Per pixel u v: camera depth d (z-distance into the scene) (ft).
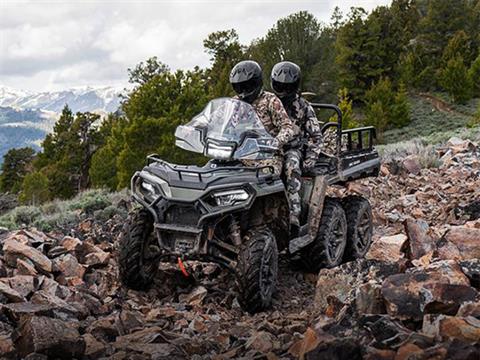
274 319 17.74
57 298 16.74
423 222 20.74
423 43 292.20
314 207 22.16
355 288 15.88
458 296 12.38
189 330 16.21
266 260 18.63
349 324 13.10
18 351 12.74
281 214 20.88
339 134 25.29
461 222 28.19
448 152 52.90
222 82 177.58
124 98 207.92
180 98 107.76
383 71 239.50
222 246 19.21
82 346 12.85
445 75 230.27
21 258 20.42
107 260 22.67
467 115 213.25
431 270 14.37
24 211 40.91
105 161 141.08
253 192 18.69
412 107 229.66
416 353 9.75
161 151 101.91
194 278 21.43
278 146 20.51
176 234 18.90
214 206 18.85
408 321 12.45
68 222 34.81
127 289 20.29
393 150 63.98
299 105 24.02
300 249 22.63
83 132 203.41
